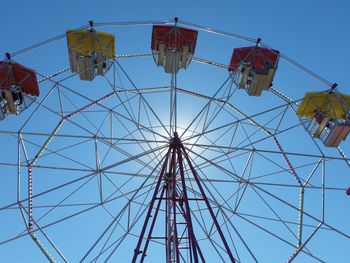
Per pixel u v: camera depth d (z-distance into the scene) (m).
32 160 19.86
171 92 20.62
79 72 22.81
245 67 22.58
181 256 18.41
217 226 16.95
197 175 19.53
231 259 16.33
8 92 20.61
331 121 21.92
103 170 20.12
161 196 18.98
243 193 20.98
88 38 21.95
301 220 20.67
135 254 16.56
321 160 21.67
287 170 21.69
